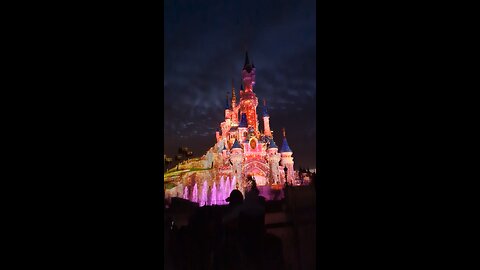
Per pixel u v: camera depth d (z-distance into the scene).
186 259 3.96
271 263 3.98
